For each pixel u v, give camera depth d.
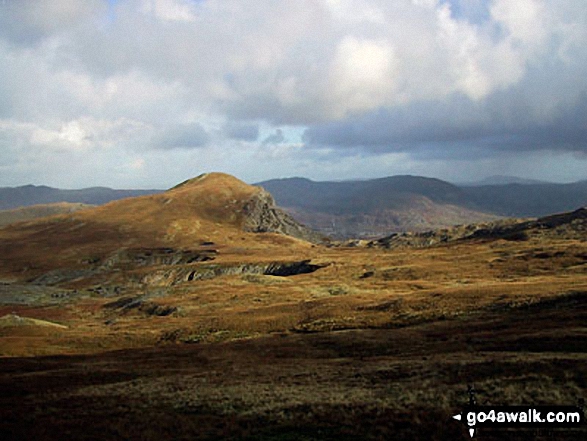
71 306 146.75
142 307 122.81
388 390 28.33
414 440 19.36
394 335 54.81
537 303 62.75
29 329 90.50
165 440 21.94
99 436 23.03
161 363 51.75
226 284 143.50
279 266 194.00
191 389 34.12
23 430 24.61
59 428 24.92
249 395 30.08
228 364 47.94
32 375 45.28
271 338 65.69
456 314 65.38
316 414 23.98
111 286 190.75
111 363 53.78
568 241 172.38
